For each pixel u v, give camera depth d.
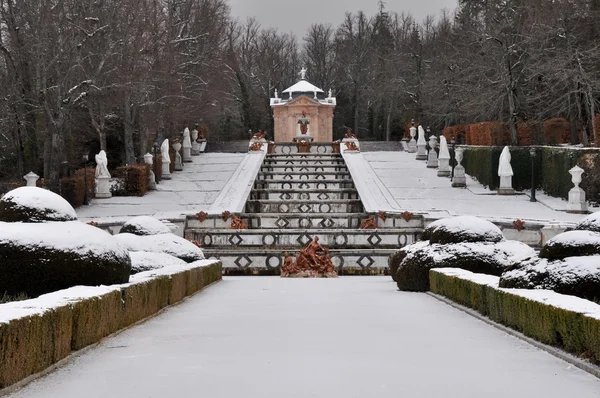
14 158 60.69
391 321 14.65
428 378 8.96
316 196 49.44
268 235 36.81
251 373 9.31
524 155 47.94
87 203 44.59
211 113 77.69
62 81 45.50
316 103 90.31
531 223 35.56
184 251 25.78
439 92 74.25
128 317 13.93
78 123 58.69
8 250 15.01
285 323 14.41
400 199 45.59
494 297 14.09
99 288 13.09
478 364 9.89
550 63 50.22
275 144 69.69
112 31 50.25
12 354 8.40
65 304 10.42
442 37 89.12
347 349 11.16
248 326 14.01
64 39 45.78
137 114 58.72
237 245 36.97
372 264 33.66
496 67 56.91
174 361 10.24
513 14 60.97
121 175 48.44
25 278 14.98
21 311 9.23
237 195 47.47
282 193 49.50
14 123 51.75
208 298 20.38
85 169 44.56
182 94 61.97
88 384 8.75
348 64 121.62
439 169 53.03
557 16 52.38
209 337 12.59
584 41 53.47
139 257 22.08
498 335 12.67
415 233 36.56
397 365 9.82
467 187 49.59
